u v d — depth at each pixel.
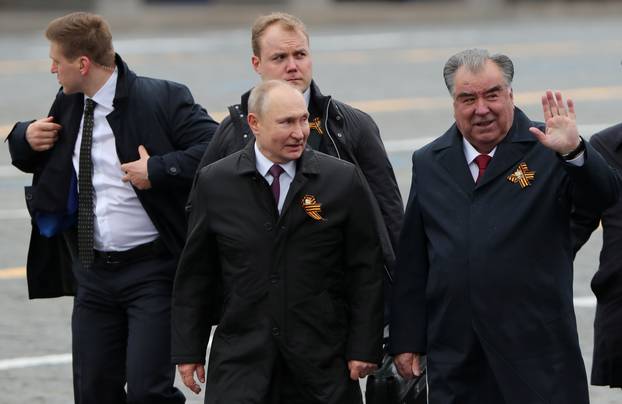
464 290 15.73
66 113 18.42
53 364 24.98
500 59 15.57
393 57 69.75
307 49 17.59
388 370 17.77
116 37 83.62
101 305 18.38
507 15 97.44
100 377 18.41
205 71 64.06
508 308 15.64
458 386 15.89
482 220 15.73
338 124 17.75
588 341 25.31
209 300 16.62
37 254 18.95
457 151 16.06
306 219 15.88
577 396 15.78
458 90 15.57
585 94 55.59
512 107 15.82
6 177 42.12
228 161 16.16
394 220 17.91
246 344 16.03
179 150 18.33
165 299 18.11
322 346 16.03
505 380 15.65
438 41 77.88
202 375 16.66
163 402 17.86
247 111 17.33
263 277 15.93
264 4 98.69
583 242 16.45
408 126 48.97
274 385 16.17
